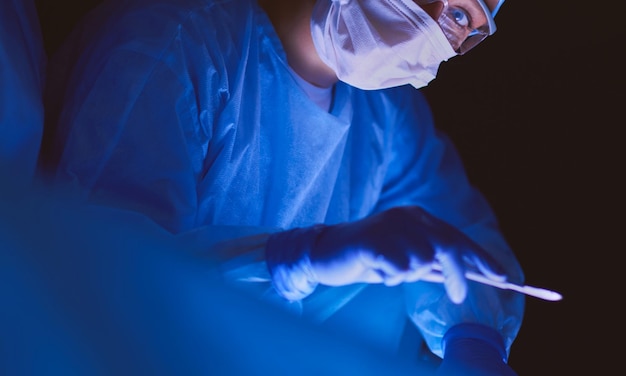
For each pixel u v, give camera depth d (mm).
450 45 1348
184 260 1142
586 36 2393
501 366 1357
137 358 1026
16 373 980
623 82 2369
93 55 1273
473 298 1528
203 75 1273
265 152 1405
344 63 1368
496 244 1740
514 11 2395
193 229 1191
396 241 1076
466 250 1146
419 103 1822
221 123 1304
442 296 1556
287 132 1421
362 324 1582
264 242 1217
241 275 1185
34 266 1045
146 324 1056
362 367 1371
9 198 1091
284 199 1422
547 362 2143
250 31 1393
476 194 1843
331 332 1374
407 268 1056
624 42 2369
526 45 2422
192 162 1257
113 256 1082
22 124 1155
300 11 1425
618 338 2162
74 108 1217
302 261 1153
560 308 2201
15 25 1217
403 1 1318
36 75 1273
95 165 1169
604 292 2221
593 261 2256
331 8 1340
